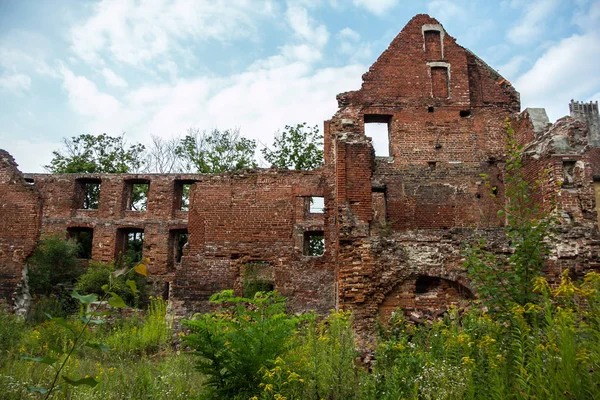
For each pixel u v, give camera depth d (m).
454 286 12.24
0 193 22.25
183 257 21.08
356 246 12.45
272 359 6.66
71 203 28.89
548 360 4.77
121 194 28.64
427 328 9.60
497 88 20.88
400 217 19.52
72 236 29.08
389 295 12.23
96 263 25.83
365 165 14.55
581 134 15.13
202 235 21.31
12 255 21.48
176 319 16.56
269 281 20.94
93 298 4.31
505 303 7.00
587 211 14.40
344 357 7.23
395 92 20.59
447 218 19.53
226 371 6.83
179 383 8.27
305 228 25.64
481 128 20.36
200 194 21.75
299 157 39.41
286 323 7.29
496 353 5.45
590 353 4.55
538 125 17.72
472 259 7.89
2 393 7.39
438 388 5.52
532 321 6.02
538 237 7.48
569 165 15.02
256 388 6.41
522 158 16.84
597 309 5.00
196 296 20.62
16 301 20.70
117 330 14.91
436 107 20.50
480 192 19.72
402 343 7.63
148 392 8.20
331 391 6.67
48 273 22.72
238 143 42.31
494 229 12.47
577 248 12.13
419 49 21.06
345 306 12.11
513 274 7.48
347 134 14.88
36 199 22.12
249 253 21.00
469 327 6.95
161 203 28.00
